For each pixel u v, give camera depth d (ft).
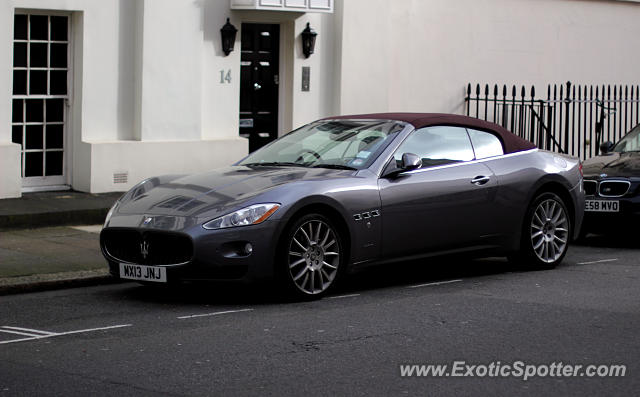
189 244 26.02
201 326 24.32
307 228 27.43
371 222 28.60
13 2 43.06
